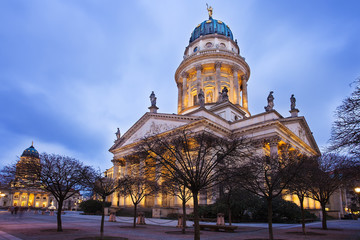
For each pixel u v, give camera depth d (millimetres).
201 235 22531
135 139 60219
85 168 27703
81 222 36562
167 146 20812
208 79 74062
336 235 23141
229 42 79562
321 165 29312
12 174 25484
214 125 47594
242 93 74625
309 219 42156
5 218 45500
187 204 45656
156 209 46500
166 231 25500
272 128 47531
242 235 22672
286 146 41375
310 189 28531
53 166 26047
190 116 48531
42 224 32812
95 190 25750
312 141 63750
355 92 18656
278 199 37344
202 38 79812
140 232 24484
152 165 25734
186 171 18250
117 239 19344
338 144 18844
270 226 17578
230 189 26312
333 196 63844
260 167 23031
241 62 75188
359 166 20172
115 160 63688
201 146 20250
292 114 57969
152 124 56250
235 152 21328
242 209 36938
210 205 38812
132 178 33594
